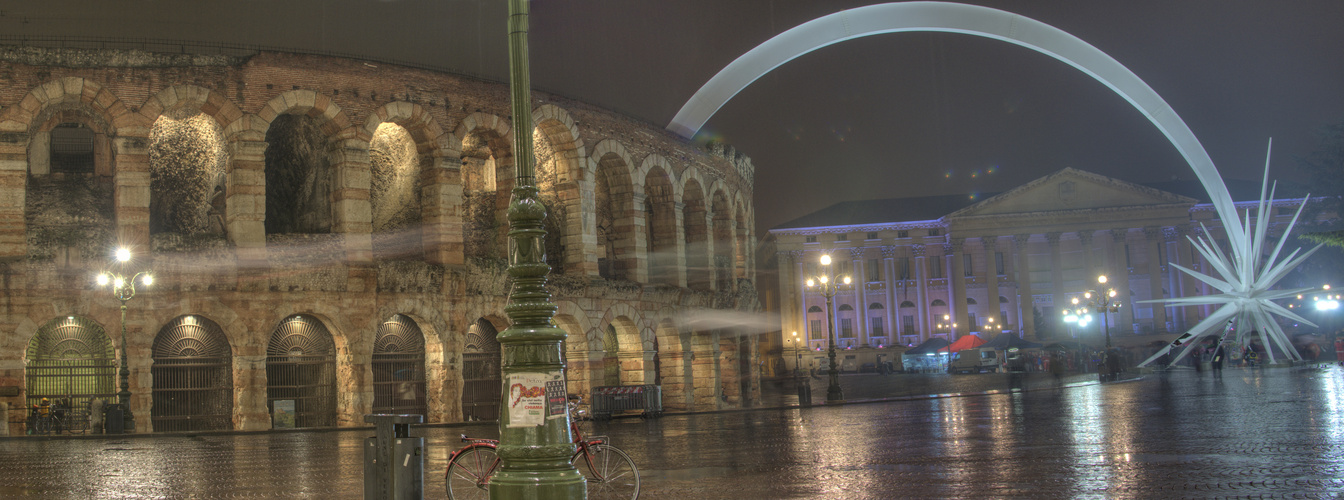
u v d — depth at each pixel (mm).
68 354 33812
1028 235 129250
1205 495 12859
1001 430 25578
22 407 31734
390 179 42844
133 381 33062
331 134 37281
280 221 40250
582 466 19250
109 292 33250
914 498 13781
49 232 33438
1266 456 17047
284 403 35625
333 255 36531
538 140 44969
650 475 18203
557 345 11977
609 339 49281
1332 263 94875
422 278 38094
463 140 43688
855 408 44312
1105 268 133000
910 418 33531
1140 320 130375
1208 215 128375
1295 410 27781
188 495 16078
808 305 133875
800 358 130875
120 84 33688
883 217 135125
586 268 43656
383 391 38219
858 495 14367
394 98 38312
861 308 132750
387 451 12062
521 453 11516
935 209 137250
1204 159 101188
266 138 40438
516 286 12117
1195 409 30047
